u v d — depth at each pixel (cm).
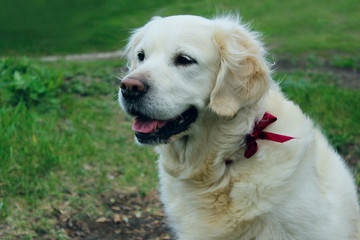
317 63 1031
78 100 694
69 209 412
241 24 321
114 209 428
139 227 407
